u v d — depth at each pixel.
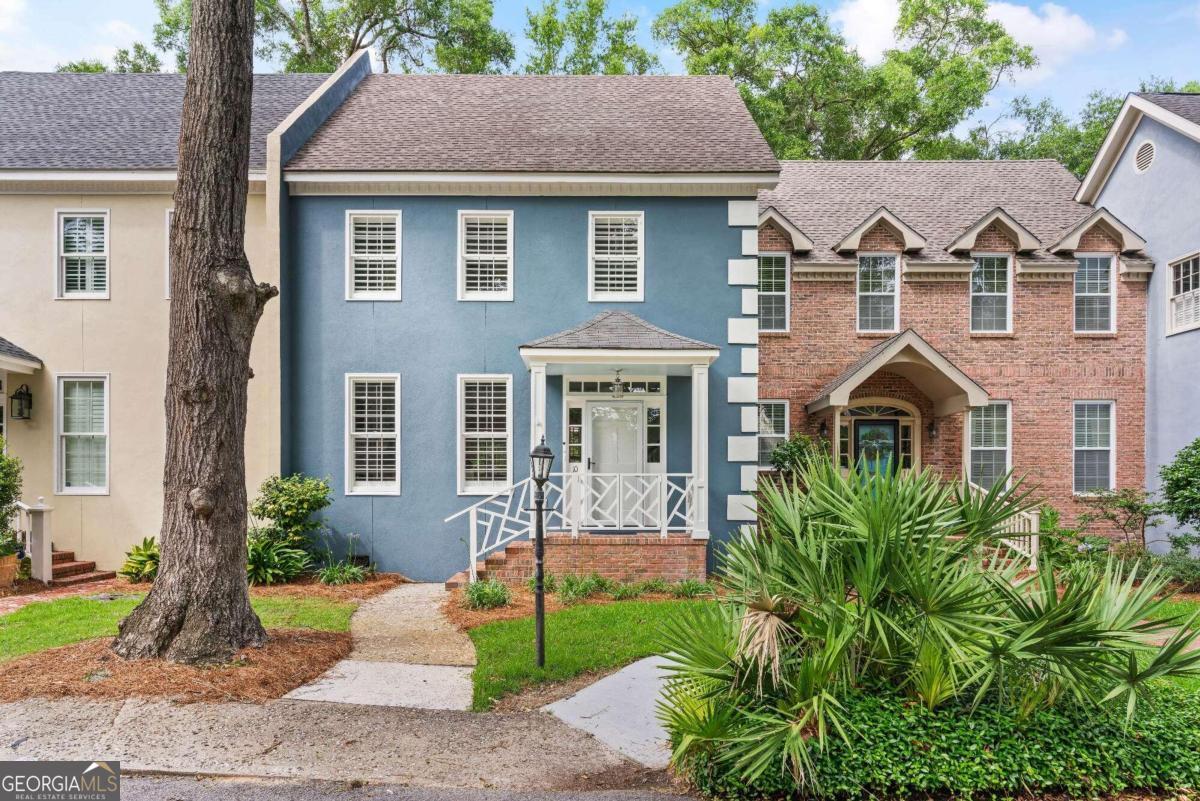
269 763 5.36
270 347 12.74
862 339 15.55
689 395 13.20
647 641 8.45
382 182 13.05
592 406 13.29
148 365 13.27
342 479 13.05
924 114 27.95
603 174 12.97
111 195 13.31
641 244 13.27
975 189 17.66
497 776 5.31
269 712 6.21
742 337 13.16
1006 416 15.41
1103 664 4.80
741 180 13.04
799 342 15.53
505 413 13.29
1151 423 15.25
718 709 4.91
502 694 6.89
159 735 5.68
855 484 5.59
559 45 29.14
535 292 13.30
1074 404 15.43
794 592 5.21
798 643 5.11
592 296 13.27
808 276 15.53
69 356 13.26
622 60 29.36
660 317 13.23
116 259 13.28
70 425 13.32
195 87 7.51
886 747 4.75
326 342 13.16
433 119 14.69
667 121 14.77
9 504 11.45
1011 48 27.61
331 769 5.32
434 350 13.22
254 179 13.06
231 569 7.48
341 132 14.08
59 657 7.10
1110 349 15.43
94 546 13.11
